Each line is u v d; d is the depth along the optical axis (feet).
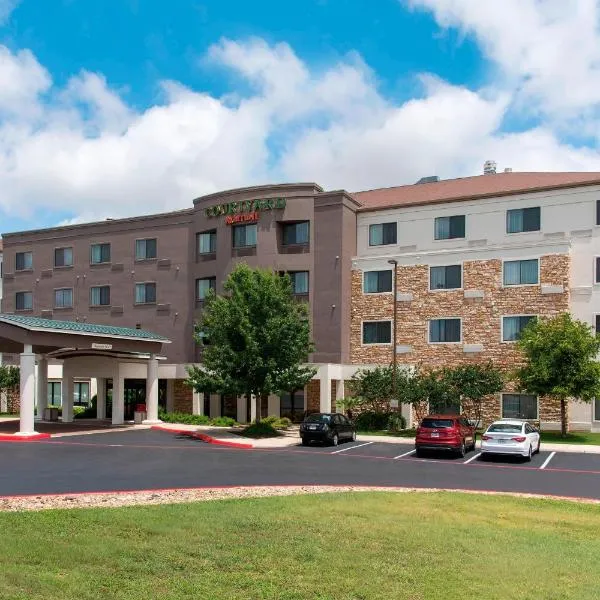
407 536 38.40
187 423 127.34
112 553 33.68
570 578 31.32
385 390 115.34
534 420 115.55
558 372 101.65
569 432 112.57
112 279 161.07
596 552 36.60
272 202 135.64
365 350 131.95
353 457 82.17
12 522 40.09
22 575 29.60
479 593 28.78
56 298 169.07
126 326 157.79
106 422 133.39
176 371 137.69
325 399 121.49
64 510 44.04
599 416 111.75
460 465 76.33
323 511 45.11
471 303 123.54
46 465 71.05
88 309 163.63
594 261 116.16
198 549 34.71
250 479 62.39
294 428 120.37
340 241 131.95
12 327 105.40
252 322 110.01
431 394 111.96
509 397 117.80
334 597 28.17
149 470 67.67
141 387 149.18
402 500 50.62
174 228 153.99
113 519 41.24
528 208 123.44
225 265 139.95
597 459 82.84
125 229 160.66
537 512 47.96
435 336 126.62
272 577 30.55
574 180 125.39
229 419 124.88
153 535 37.58
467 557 34.35
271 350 109.19
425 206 132.57
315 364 122.72
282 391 110.42
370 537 37.93
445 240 130.31
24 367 103.30
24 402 102.73
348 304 133.59
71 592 27.81
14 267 175.83
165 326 152.76
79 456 79.51
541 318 111.04
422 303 128.06
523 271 119.75
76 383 158.51
